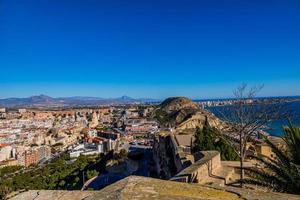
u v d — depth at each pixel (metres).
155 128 137.62
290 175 9.27
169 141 47.34
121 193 3.44
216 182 14.72
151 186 3.74
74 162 127.81
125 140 132.38
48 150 173.12
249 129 15.88
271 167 9.82
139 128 159.62
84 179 86.69
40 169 131.25
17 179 109.56
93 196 3.45
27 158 155.50
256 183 10.15
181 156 29.80
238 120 15.97
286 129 9.97
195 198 3.49
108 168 86.31
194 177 13.84
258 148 21.64
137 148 98.19
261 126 15.47
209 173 16.09
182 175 13.57
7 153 160.00
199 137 27.31
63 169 118.38
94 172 85.44
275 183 9.55
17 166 146.00
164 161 47.62
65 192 4.47
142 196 3.38
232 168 18.05
